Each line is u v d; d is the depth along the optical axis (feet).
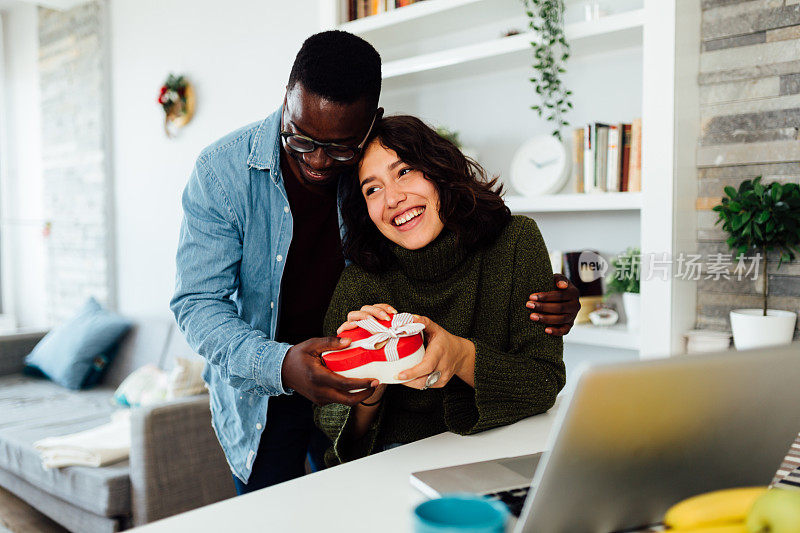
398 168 3.61
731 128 6.44
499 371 3.34
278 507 2.41
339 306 3.96
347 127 3.47
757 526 1.66
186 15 11.21
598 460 1.83
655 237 6.33
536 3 7.02
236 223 4.19
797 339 6.21
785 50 6.12
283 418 4.67
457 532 1.54
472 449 3.09
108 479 6.66
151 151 12.05
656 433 1.86
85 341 10.85
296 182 4.27
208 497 7.00
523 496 2.36
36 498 7.85
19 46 15.17
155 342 10.66
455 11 7.69
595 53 7.44
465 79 8.59
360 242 4.00
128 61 12.37
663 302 6.32
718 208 6.18
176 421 6.79
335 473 2.77
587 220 7.75
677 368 1.76
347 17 8.89
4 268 16.03
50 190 14.35
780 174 6.19
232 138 4.29
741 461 2.15
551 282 3.91
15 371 11.78
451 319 3.85
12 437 8.16
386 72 8.45
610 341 6.84
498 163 8.34
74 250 13.69
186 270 4.08
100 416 9.18
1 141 15.80
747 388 1.94
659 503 2.08
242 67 10.39
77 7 13.16
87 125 13.10
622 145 6.83
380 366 2.92
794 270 6.22
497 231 3.94
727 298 6.59
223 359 3.60
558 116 7.77
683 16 6.22
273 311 4.39
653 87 6.27
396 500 2.45
